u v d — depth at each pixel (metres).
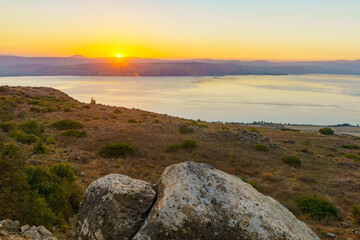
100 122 26.95
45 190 8.30
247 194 3.48
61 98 50.16
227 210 3.13
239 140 24.86
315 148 27.52
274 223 3.12
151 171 13.90
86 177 11.77
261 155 20.81
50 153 14.55
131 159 15.53
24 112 25.36
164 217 3.07
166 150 18.42
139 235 3.05
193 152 18.41
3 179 7.14
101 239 3.37
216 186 3.44
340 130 118.31
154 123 29.09
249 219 3.06
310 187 14.44
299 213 10.71
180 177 3.60
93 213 3.61
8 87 49.19
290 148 25.95
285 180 15.34
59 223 7.25
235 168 16.41
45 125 22.59
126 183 4.02
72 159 14.09
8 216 6.28
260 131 39.47
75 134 19.66
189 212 3.09
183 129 26.08
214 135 25.66
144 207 3.57
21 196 7.02
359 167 20.17
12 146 8.68
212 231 2.97
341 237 8.90
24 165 8.45
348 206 11.98
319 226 9.73
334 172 18.14
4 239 4.84
